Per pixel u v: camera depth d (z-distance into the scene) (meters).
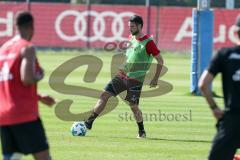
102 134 52.59
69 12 154.88
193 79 85.12
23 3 154.38
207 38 84.56
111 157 43.16
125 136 51.97
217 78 114.00
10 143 31.56
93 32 154.25
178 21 150.88
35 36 155.38
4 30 153.88
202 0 84.38
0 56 31.14
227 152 31.62
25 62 30.17
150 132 54.44
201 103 76.06
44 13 155.38
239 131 31.33
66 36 155.25
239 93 31.33
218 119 31.83
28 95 30.86
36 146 30.97
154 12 151.38
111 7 153.25
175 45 151.38
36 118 31.11
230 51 31.44
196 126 58.44
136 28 50.62
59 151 44.88
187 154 44.75
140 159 42.66
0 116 30.97
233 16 146.25
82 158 42.59
